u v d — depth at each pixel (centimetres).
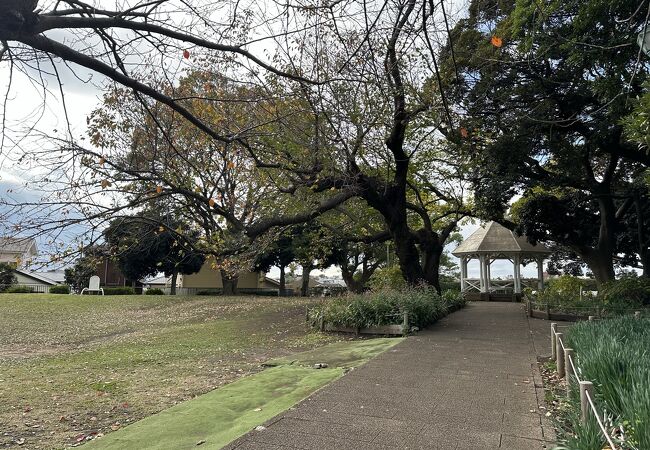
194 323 1956
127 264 3359
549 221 1988
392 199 1670
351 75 848
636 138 569
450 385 699
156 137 866
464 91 1534
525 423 536
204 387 819
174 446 518
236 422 584
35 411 709
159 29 591
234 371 944
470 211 2166
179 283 4622
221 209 918
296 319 1794
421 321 1355
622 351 529
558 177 1811
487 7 1239
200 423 591
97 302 2752
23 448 553
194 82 814
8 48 545
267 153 1005
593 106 1430
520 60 1376
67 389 855
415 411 577
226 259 1198
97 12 575
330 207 1436
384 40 806
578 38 1112
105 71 574
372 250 3650
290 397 684
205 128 650
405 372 783
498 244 2850
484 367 823
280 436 495
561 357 729
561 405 586
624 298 1586
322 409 584
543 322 1522
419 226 2503
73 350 1433
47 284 4362
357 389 677
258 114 856
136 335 1692
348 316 1347
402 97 1300
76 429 624
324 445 472
